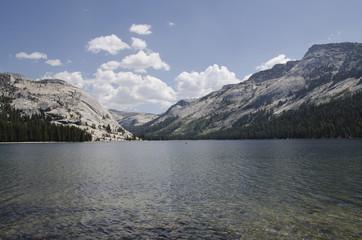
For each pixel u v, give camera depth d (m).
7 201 27.53
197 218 22.52
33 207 25.59
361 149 92.88
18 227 20.47
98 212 24.27
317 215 22.70
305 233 19.09
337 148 100.44
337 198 27.91
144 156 88.56
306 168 49.53
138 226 20.84
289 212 23.62
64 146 154.12
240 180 39.16
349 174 41.94
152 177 42.81
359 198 27.72
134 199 28.77
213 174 45.44
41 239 18.36
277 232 19.33
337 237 18.39
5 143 185.62
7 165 56.16
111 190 33.03
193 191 32.34
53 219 22.34
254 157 75.56
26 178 40.56
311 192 30.64
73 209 25.11
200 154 96.06
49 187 34.38
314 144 136.00
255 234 19.05
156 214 23.66
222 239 18.31
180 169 52.78
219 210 24.56
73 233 19.45
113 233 19.48
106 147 156.00
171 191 32.44
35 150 109.00
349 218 21.88
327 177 39.72
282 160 64.69
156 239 18.45
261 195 29.75
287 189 32.44
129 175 44.81
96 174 45.62
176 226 20.77
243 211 24.14
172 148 153.50
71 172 47.38
